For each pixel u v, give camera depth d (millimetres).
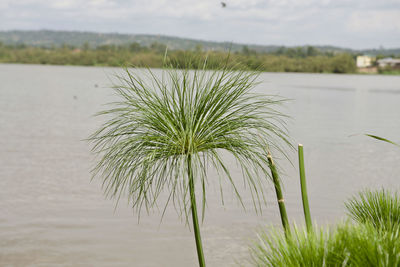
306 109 39938
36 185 11602
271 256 2203
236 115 2945
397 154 17328
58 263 6984
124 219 9047
